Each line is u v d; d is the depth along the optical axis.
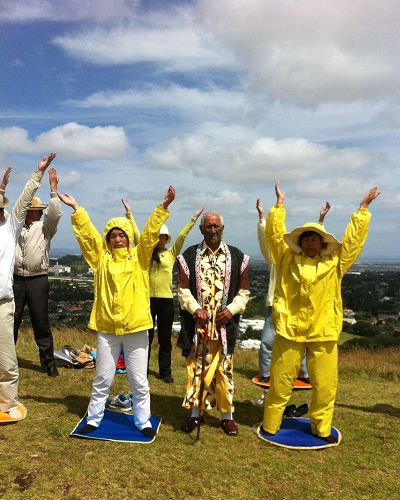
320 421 4.25
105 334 4.14
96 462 3.54
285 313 4.30
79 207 4.27
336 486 3.45
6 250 4.25
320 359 4.23
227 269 4.42
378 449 4.14
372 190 4.23
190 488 3.29
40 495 3.06
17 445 3.74
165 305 6.07
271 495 3.29
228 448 4.02
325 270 4.20
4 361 4.24
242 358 8.38
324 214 5.36
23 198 4.36
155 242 4.14
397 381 7.15
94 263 4.29
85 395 5.22
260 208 5.99
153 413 4.85
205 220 4.41
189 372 4.44
